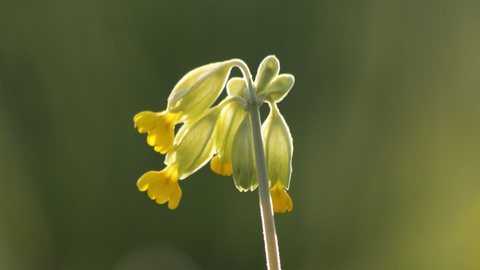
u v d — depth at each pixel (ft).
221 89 1.49
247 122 1.50
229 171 1.51
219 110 1.50
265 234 1.46
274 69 1.50
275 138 1.50
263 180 1.47
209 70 1.49
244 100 1.49
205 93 1.49
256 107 1.48
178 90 1.49
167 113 1.50
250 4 2.53
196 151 1.50
